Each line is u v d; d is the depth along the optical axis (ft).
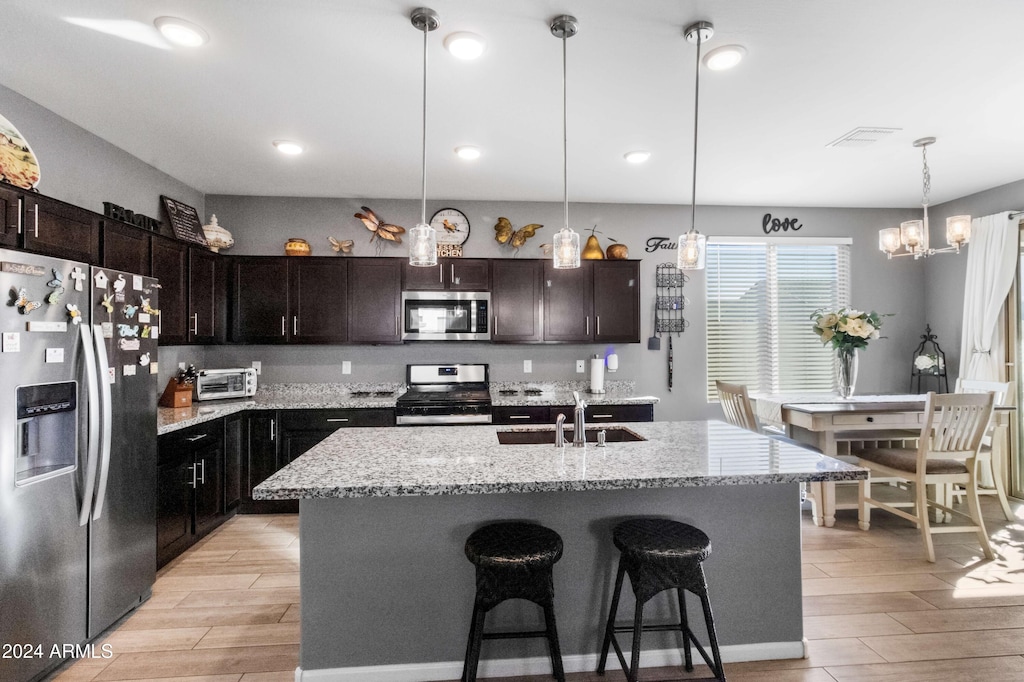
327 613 5.85
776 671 6.12
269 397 13.35
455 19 6.10
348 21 6.15
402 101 8.22
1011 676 5.98
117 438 7.09
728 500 6.37
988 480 12.68
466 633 5.98
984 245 12.83
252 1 5.77
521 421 12.19
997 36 6.48
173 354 11.93
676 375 14.49
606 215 14.32
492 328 13.10
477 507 6.01
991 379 12.64
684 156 10.71
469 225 13.93
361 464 5.76
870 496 12.42
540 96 8.06
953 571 8.68
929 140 9.89
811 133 9.57
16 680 5.56
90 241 7.90
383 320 12.84
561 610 6.14
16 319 5.56
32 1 5.72
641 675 6.01
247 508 11.78
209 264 11.85
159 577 8.61
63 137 8.77
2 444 5.41
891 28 6.32
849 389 11.81
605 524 6.20
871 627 7.02
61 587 6.14
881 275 15.07
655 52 6.84
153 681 5.98
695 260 6.73
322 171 11.58
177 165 11.16
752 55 6.93
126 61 7.00
